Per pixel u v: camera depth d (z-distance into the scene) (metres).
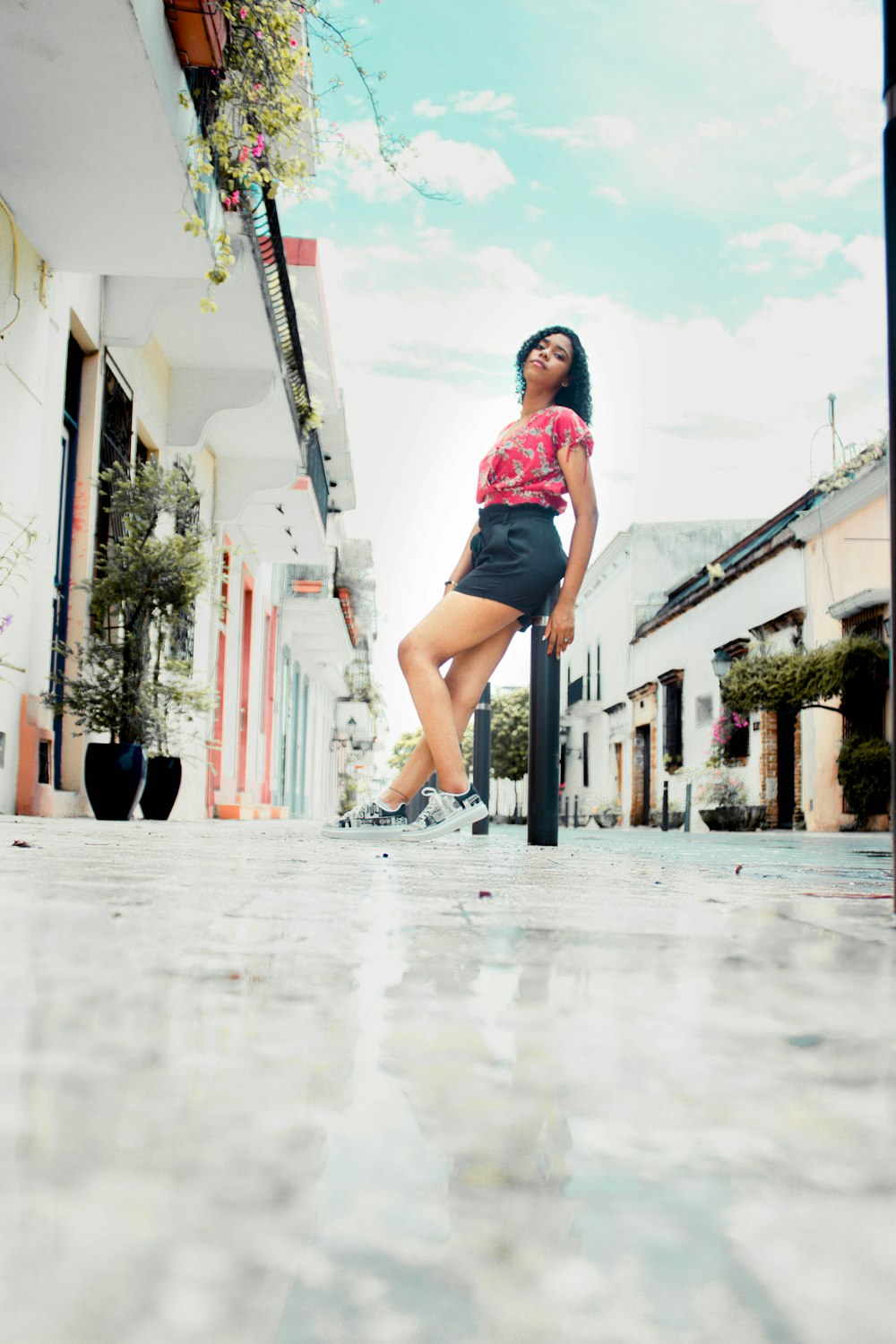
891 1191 0.26
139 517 7.78
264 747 20.67
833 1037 0.48
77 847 2.74
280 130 6.25
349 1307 0.18
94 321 8.55
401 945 0.84
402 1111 0.32
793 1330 0.18
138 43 5.24
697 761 26.22
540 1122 0.32
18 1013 0.48
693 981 0.68
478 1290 0.19
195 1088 0.34
